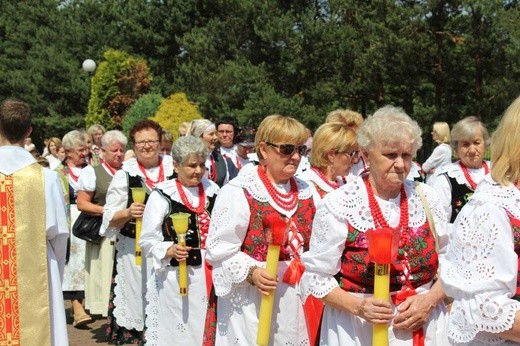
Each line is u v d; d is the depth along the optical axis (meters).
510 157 2.71
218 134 9.08
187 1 37.88
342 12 26.92
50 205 4.76
